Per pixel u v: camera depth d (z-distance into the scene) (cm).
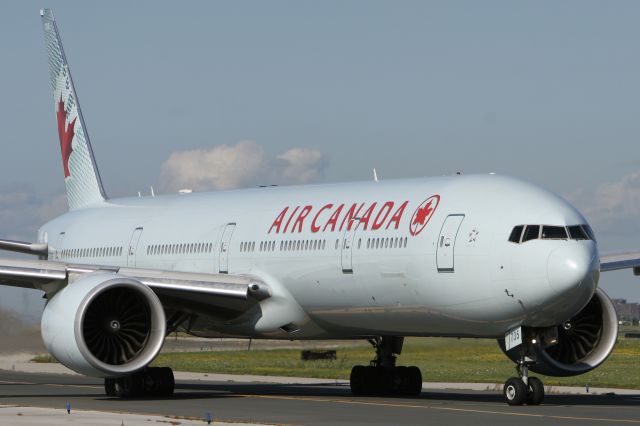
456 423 4316
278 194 6481
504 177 5406
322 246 5850
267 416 4669
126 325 5584
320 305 5931
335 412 4862
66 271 5741
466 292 5166
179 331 6506
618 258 6044
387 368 6191
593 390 6669
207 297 5928
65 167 8631
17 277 5666
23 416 4516
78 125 8450
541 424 4278
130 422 4247
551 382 7494
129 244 7275
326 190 6194
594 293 5481
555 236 4969
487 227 5119
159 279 5778
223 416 4666
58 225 8294
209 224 6694
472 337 5559
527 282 4941
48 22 8838
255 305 6147
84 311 5341
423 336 5756
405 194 5650
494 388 6881
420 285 5353
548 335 5231
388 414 4750
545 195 5175
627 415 4688
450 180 5566
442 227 5284
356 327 5922
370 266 5575
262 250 6219
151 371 5894
